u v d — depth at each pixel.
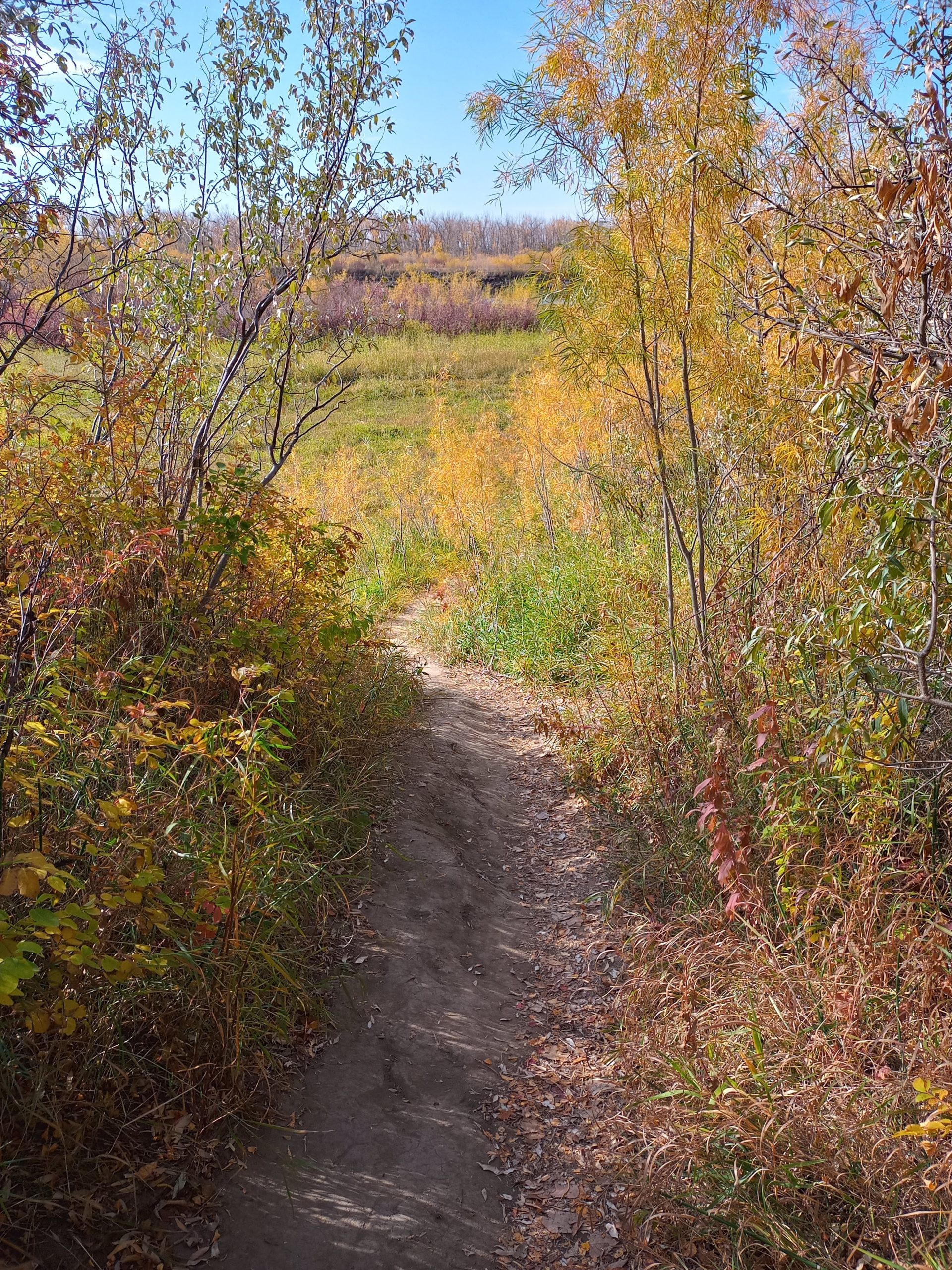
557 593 8.54
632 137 5.20
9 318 4.43
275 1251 2.40
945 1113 2.40
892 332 2.70
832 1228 2.30
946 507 2.64
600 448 10.05
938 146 2.29
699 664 5.20
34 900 2.05
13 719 2.75
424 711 6.81
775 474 4.82
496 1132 3.08
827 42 4.03
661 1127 2.90
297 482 11.97
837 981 3.03
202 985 2.84
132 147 5.05
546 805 5.68
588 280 5.46
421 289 32.03
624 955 3.96
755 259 4.89
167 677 4.01
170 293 4.94
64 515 3.69
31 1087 2.41
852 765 3.36
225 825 3.26
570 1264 2.57
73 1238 2.22
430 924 4.10
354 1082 3.10
